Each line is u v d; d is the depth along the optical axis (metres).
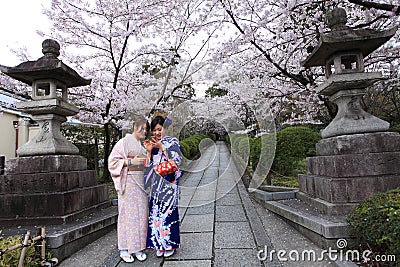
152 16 6.64
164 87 6.18
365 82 3.70
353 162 3.47
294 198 4.97
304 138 7.28
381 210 2.37
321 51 3.78
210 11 5.96
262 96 6.79
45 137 4.16
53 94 4.19
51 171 3.84
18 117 11.14
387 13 4.30
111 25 6.81
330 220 3.12
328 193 3.54
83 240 3.39
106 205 4.75
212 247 3.20
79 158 4.38
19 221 3.55
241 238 3.47
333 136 3.84
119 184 2.94
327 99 6.71
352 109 3.82
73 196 3.82
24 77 4.15
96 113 8.36
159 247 2.90
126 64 7.94
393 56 6.00
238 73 6.59
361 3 4.21
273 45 6.26
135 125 3.17
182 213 4.87
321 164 3.91
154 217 2.95
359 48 3.73
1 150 10.29
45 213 3.58
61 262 2.95
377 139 3.54
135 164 2.97
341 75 3.69
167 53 7.64
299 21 5.80
